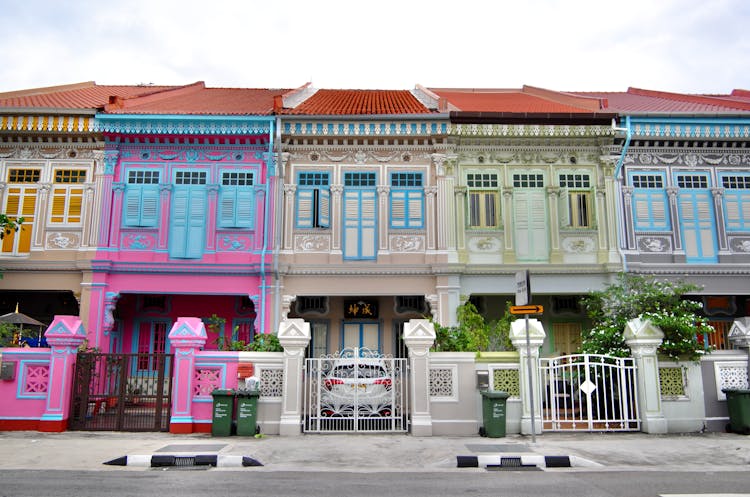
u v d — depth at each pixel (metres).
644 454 10.39
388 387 12.75
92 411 13.36
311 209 17.98
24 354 12.65
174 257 17.39
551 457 9.74
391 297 19.67
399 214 18.06
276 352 12.84
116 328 18.92
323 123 17.88
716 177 18.58
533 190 18.30
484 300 19.53
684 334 12.90
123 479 8.42
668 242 18.14
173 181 17.89
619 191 18.22
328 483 8.29
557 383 12.76
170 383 12.69
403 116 17.83
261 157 18.09
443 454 10.23
